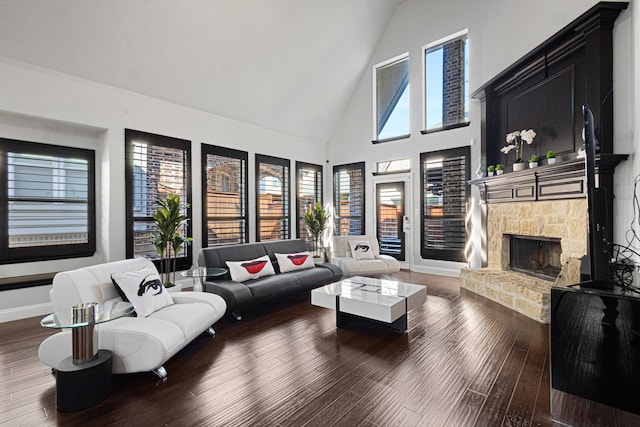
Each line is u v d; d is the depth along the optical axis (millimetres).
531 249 4266
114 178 4230
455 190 5645
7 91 3396
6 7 3092
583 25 3236
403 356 2527
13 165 3795
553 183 3613
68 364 1927
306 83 6070
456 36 5672
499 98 4852
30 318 3570
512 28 4484
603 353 1646
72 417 1800
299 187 7008
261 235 6184
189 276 3354
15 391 2082
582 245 3373
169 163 4805
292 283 3859
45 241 4039
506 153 4668
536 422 1713
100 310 2125
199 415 1804
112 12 3559
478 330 3064
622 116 2982
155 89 4480
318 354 2584
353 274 4879
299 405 1891
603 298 1647
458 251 5633
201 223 5188
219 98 5184
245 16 4430
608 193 3020
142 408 1877
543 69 3990
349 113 7258
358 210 7141
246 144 5902
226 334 3037
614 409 1635
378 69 6918
